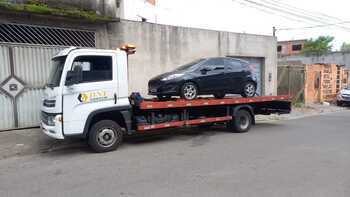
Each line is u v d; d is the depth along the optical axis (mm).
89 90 7996
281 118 15453
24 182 6027
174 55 14922
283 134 10828
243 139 9938
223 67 11133
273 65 19781
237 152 8133
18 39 10805
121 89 8523
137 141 9727
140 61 13805
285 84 22328
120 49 8828
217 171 6508
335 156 7707
